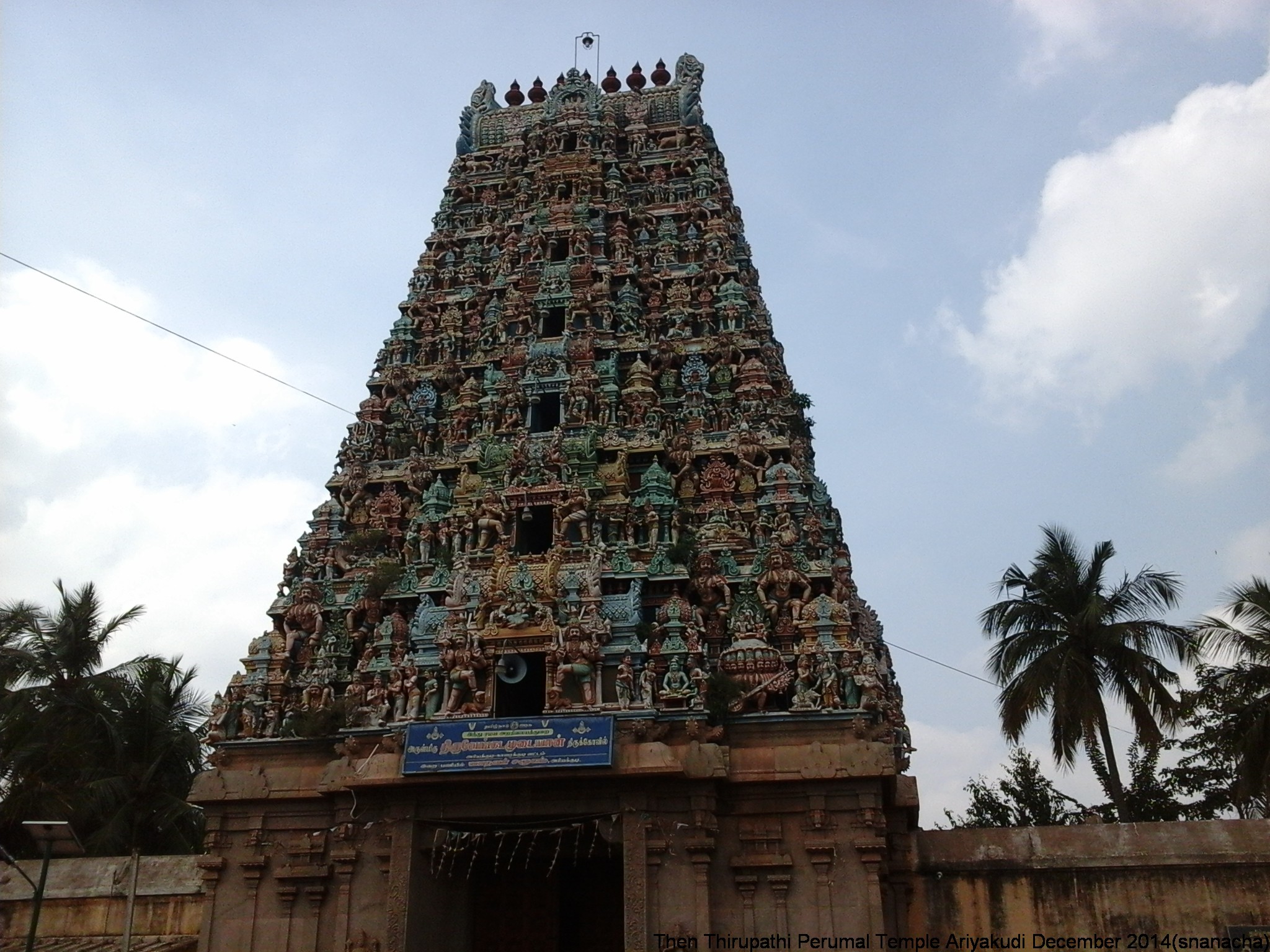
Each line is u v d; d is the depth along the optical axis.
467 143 53.34
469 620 31.69
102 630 47.38
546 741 28.12
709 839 27.92
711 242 45.25
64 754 42.69
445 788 28.80
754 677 31.06
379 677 31.69
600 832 28.09
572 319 42.16
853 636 32.88
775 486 36.19
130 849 43.22
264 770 31.14
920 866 29.92
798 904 27.61
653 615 33.38
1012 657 36.28
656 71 55.28
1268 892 27.64
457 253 48.19
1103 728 34.69
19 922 34.56
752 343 41.16
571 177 47.91
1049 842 29.75
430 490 37.47
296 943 29.30
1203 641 34.84
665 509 35.56
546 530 36.78
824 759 28.48
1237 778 36.91
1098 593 36.56
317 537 38.25
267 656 33.88
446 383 42.59
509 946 32.25
